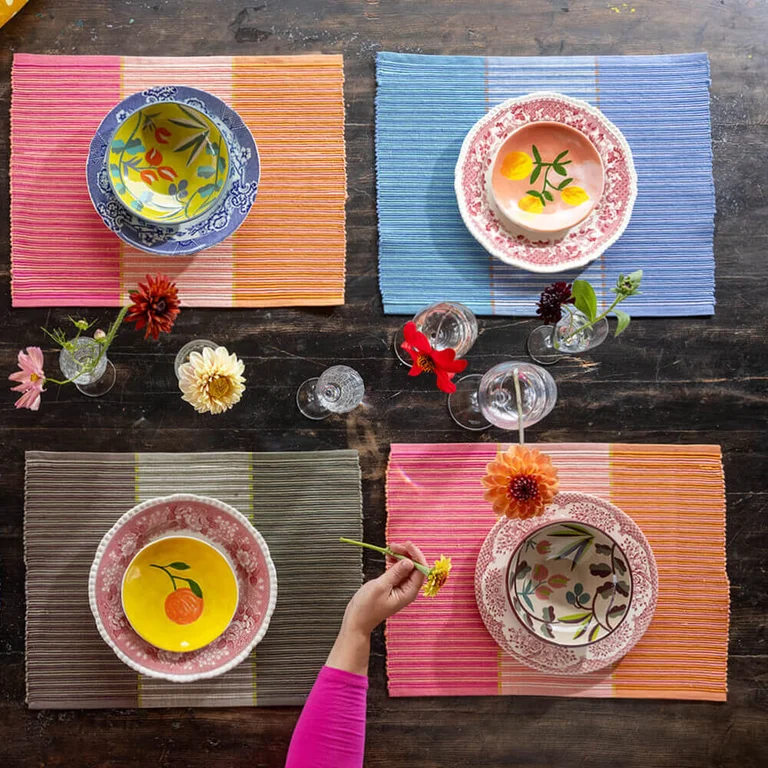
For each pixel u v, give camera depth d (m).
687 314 1.30
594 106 1.31
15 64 1.26
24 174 1.26
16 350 1.26
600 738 1.28
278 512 1.27
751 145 1.33
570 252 1.26
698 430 1.30
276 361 1.28
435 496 1.27
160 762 1.25
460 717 1.27
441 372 1.04
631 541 1.25
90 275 1.26
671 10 1.33
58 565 1.25
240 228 1.28
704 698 1.28
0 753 1.24
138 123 1.20
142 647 1.20
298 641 1.26
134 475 1.26
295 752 1.07
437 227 1.29
